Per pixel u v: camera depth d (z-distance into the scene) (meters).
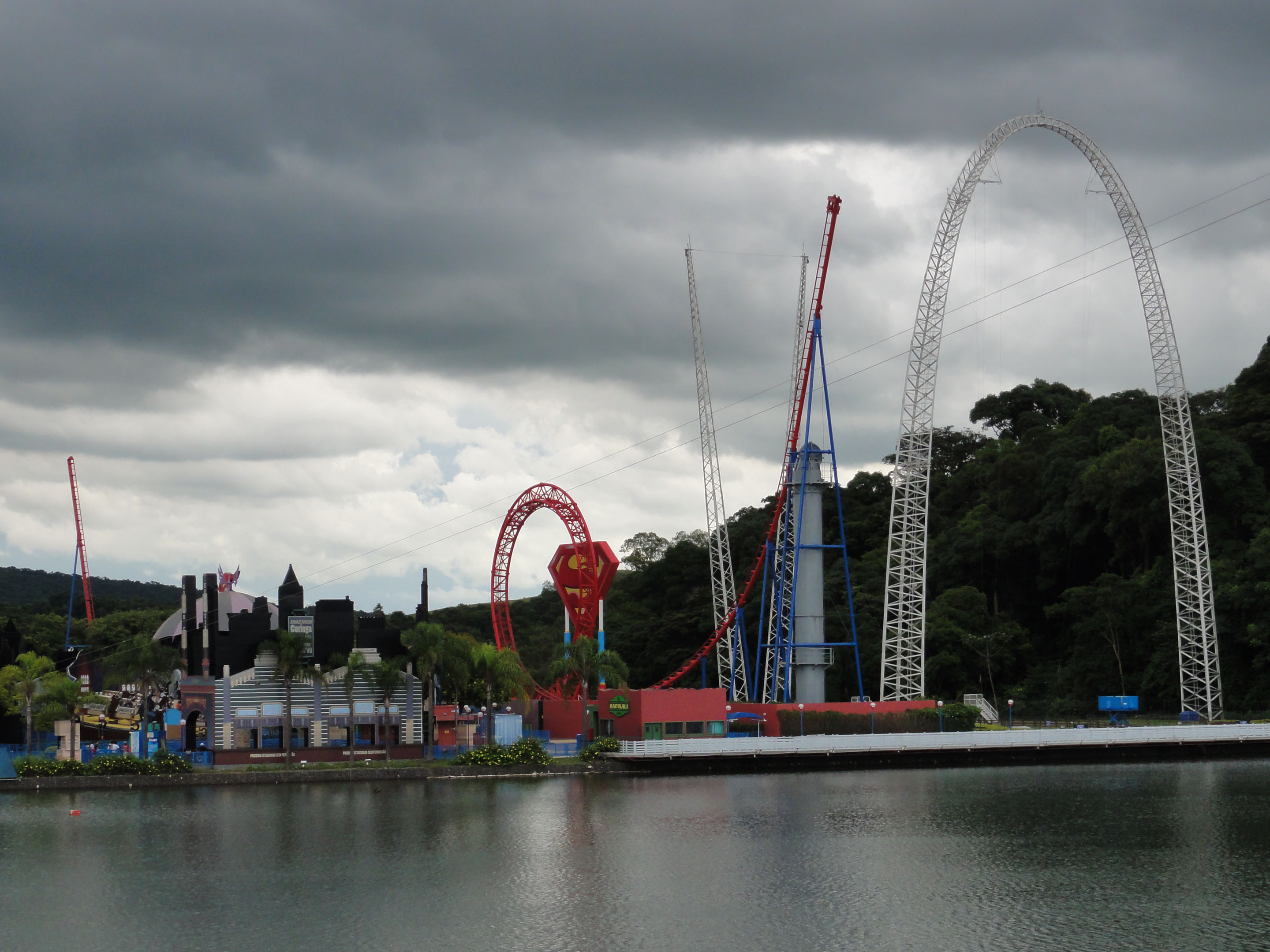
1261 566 175.38
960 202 171.50
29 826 103.44
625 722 156.88
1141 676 195.62
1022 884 79.06
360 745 146.00
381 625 153.62
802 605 163.12
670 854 89.69
